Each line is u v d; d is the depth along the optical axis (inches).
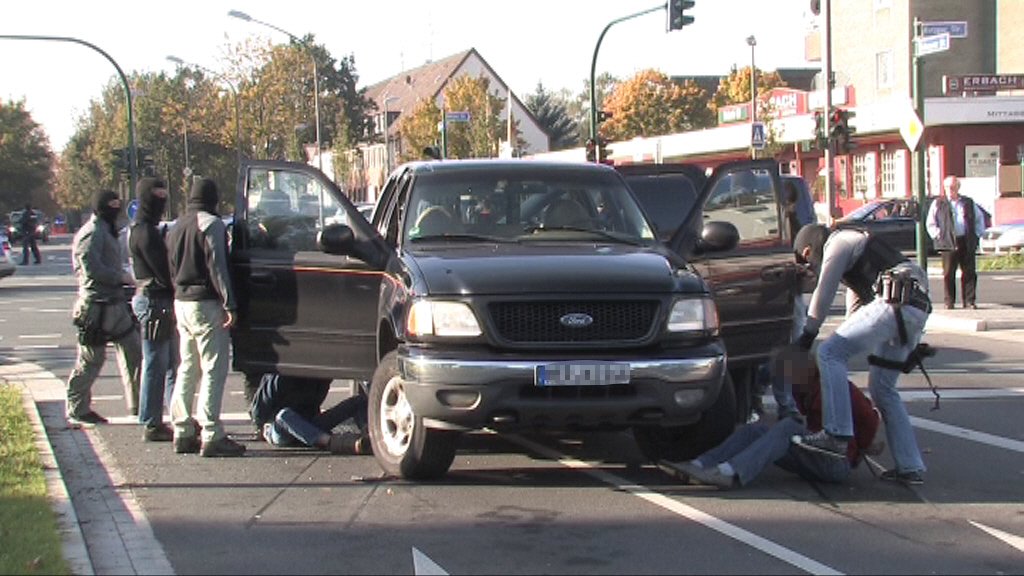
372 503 279.1
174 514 271.4
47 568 216.4
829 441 284.8
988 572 224.5
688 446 304.5
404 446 294.5
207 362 331.6
